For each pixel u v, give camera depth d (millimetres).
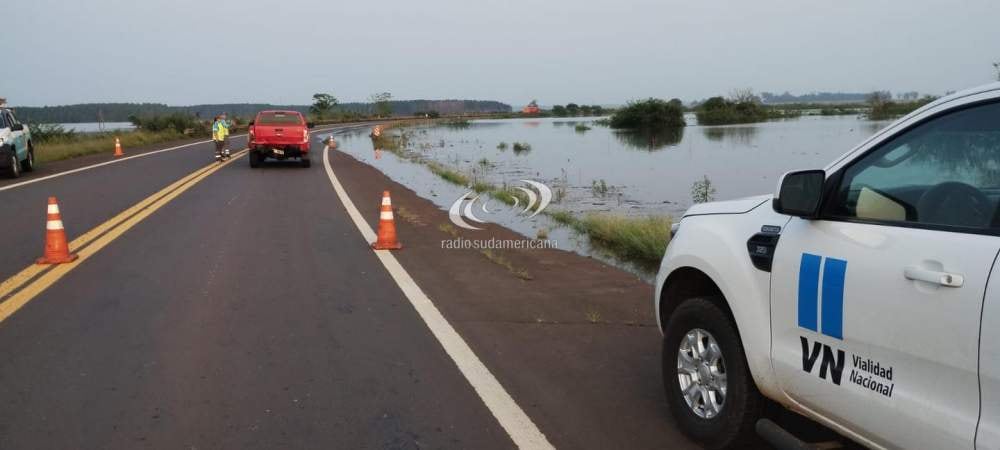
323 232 11281
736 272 3826
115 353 5594
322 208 14109
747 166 25625
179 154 29828
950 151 3080
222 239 10461
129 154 29703
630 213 14828
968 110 2961
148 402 4695
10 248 9602
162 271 8359
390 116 119938
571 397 4871
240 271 8422
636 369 5418
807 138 41219
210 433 4273
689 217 4520
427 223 12984
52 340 5879
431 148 40594
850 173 3396
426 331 6277
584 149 37344
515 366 5457
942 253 2771
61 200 14539
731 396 3871
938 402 2723
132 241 10180
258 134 23156
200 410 4586
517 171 24781
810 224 3443
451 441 4215
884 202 3244
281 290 7586
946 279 2693
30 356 5508
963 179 2998
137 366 5324
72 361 5410
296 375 5199
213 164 24734
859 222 3230
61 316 6539
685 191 18578
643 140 45750
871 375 3018
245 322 6438
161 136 42562
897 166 3275
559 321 6688
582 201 16891
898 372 2893
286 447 4121
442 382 5109
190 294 7352
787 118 80125
